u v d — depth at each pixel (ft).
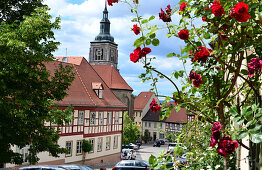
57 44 35.14
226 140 8.81
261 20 11.02
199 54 11.30
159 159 10.27
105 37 336.08
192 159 17.51
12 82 31.76
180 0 12.05
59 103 87.30
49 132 37.42
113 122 117.91
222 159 17.13
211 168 16.92
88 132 100.78
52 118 35.86
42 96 35.17
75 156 93.30
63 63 108.37
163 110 13.01
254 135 8.09
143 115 273.95
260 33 11.48
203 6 11.68
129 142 179.01
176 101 13.25
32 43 32.30
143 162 65.87
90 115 102.37
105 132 111.24
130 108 216.33
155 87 13.14
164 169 10.01
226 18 11.15
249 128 8.43
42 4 47.88
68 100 93.04
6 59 29.66
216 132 9.05
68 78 38.58
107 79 204.54
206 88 13.74
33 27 32.89
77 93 101.71
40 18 33.88
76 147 93.81
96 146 105.40
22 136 33.30
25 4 45.85
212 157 17.29
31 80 33.71
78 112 95.45
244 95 15.33
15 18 45.80
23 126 32.24
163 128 255.29
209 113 13.35
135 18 12.35
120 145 123.85
